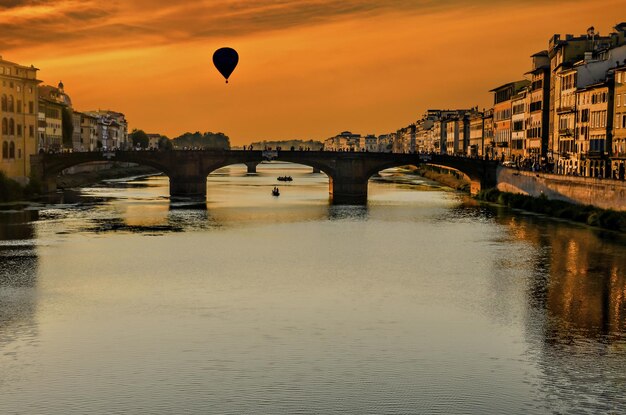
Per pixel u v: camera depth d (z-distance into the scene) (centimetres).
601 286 6550
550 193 12069
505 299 6112
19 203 13388
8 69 14225
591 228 10006
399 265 7619
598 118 12125
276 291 6425
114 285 6625
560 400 4006
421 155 15450
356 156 15550
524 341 4966
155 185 19450
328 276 7069
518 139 17788
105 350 4759
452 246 8769
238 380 4266
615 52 12731
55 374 4341
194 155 15700
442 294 6306
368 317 5572
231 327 5281
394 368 4459
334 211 12769
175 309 5784
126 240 9162
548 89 15400
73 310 5738
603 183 10256
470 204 13938
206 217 11719
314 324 5369
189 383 4222
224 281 6825
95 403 3953
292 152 15650
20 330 5188
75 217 11400
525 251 8306
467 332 5175
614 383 4238
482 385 4203
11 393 4069
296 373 4378
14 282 6700
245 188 19212
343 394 4084
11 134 14300
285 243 9069
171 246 8750
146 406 3925
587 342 4950
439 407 3928
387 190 18125
